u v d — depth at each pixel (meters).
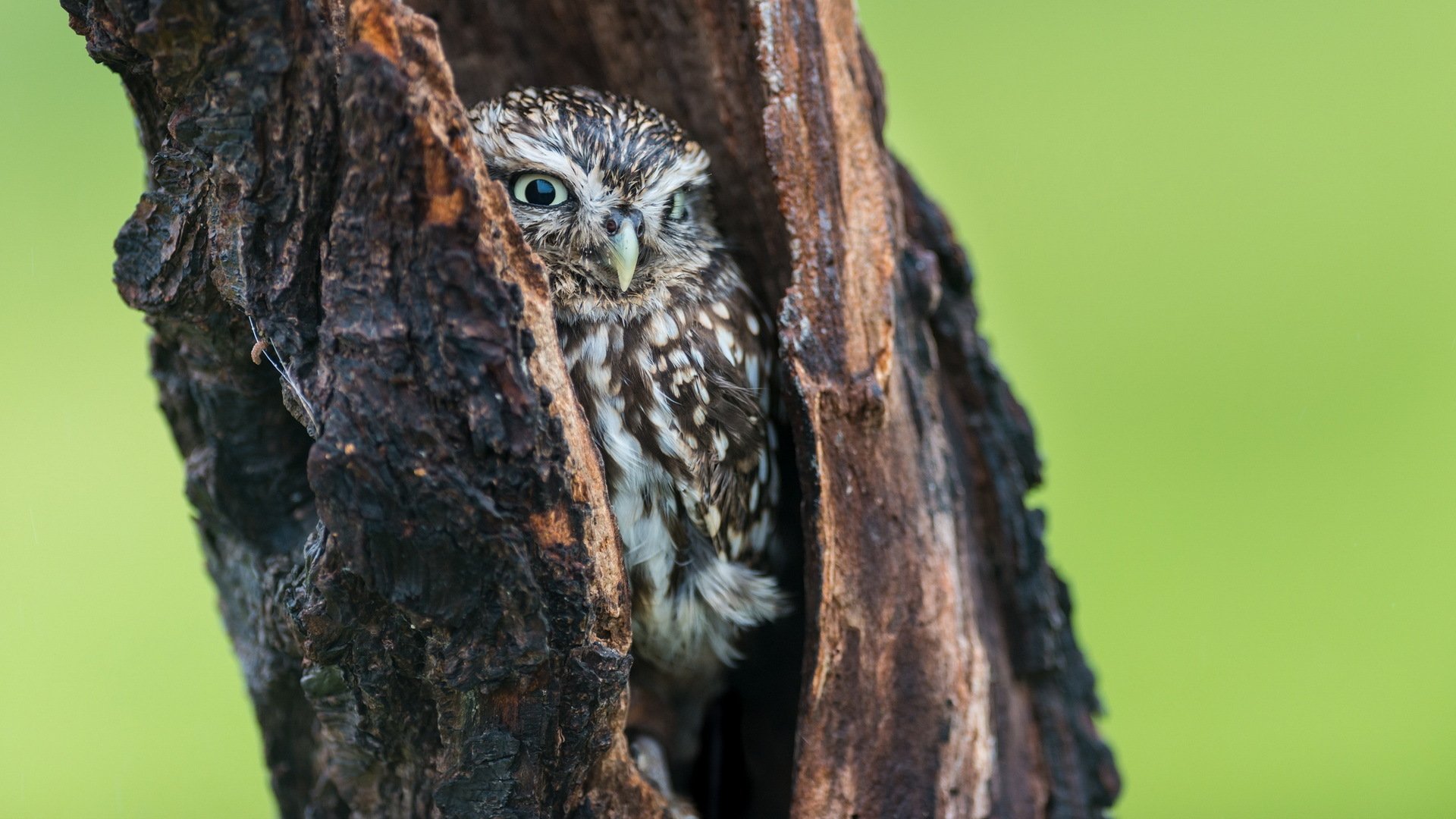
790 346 6.22
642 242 6.99
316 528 5.41
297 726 7.03
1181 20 15.19
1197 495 13.55
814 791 6.39
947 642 6.68
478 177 4.95
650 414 6.88
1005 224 14.40
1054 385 14.07
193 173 5.38
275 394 6.18
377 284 4.96
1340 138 14.21
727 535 7.06
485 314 4.93
